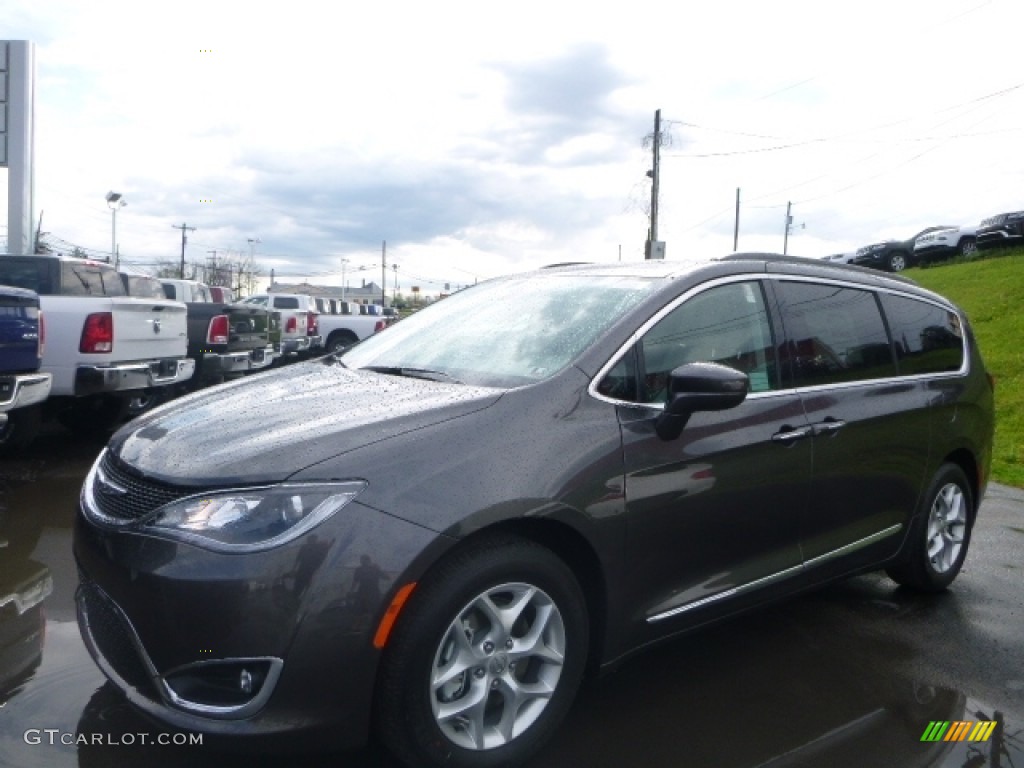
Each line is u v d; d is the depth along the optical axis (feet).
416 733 9.27
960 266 78.48
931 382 16.19
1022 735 11.54
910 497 15.53
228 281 271.28
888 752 10.98
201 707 8.93
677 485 11.39
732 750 10.91
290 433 9.93
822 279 14.74
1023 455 32.19
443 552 9.30
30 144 65.77
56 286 28.53
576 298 13.08
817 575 13.80
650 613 11.39
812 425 13.26
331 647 8.84
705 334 12.62
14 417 24.82
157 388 30.71
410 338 14.20
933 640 14.65
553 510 10.09
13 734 10.44
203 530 9.00
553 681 10.38
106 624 9.84
